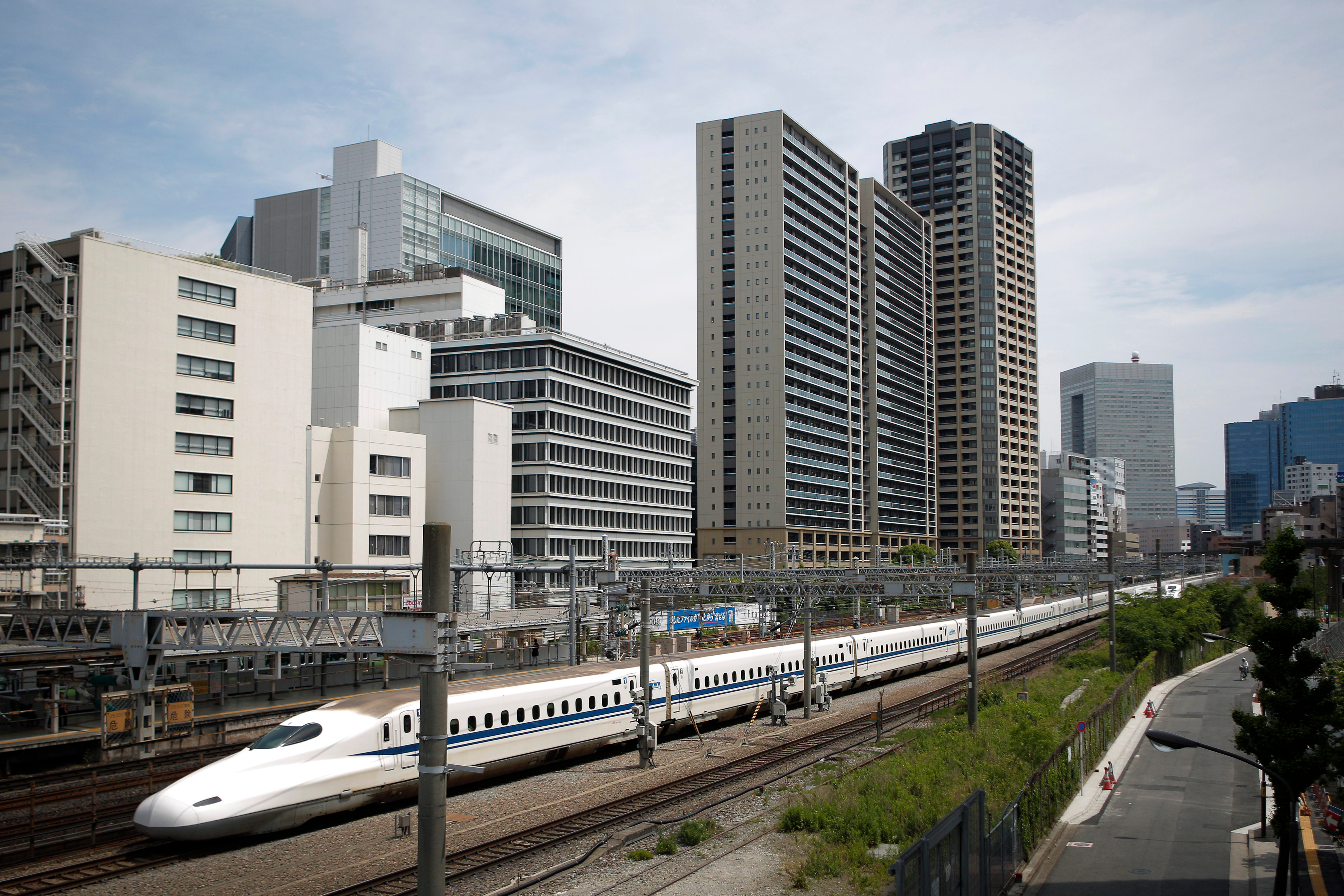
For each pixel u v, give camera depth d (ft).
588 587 217.56
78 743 124.26
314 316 408.46
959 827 67.21
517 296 551.59
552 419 344.08
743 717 163.63
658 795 106.63
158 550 219.00
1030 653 272.51
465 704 109.50
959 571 192.34
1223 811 108.06
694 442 540.93
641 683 131.54
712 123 536.42
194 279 231.30
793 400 522.47
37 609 159.53
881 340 627.87
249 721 141.49
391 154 531.50
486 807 101.81
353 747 96.68
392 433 279.08
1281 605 89.66
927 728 144.46
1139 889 80.84
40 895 75.66
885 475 624.59
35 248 212.43
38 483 209.77
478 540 283.38
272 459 247.50
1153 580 463.42
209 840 85.30
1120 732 156.66
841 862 80.48
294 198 528.22
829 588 167.22
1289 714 86.33
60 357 208.13
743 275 525.75
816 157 563.89
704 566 213.87
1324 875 84.79
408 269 488.44
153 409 220.43
